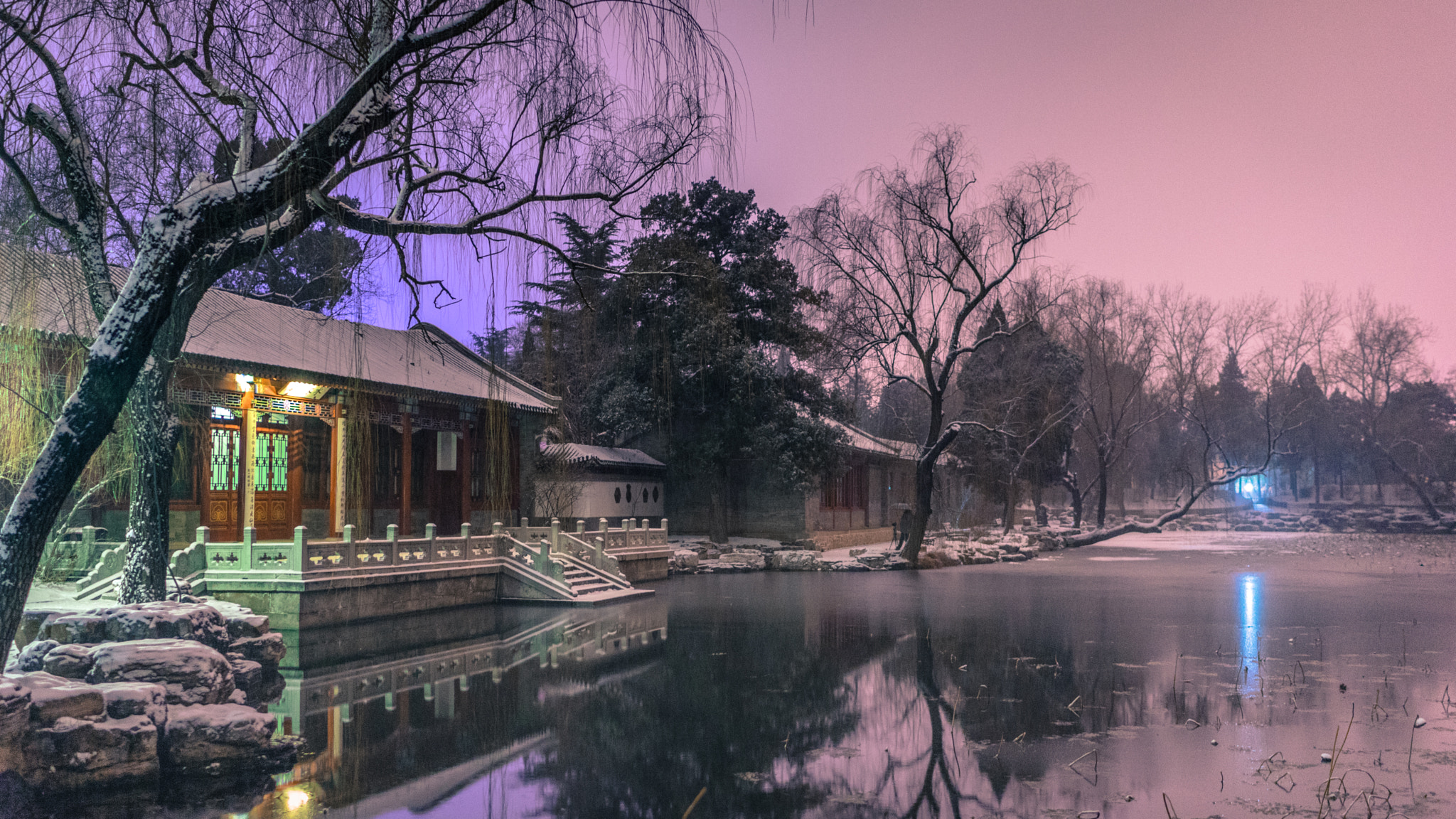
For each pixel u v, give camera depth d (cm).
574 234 1109
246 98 1086
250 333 2281
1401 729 1155
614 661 1666
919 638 1947
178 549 2153
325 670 1577
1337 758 1030
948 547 4416
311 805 891
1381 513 7900
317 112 962
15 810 866
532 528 2844
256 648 1482
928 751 1075
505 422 1146
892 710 1286
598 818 852
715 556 4028
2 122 947
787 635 1989
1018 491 5994
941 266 3744
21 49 1013
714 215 4278
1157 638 1927
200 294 1317
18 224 1128
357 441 1652
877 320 3766
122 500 2095
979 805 883
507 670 1576
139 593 1414
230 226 808
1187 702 1321
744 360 4078
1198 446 9544
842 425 4838
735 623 2173
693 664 1639
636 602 2631
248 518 2319
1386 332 7581
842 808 878
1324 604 2547
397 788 945
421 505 3017
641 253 1322
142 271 791
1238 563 4222
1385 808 857
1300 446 9125
